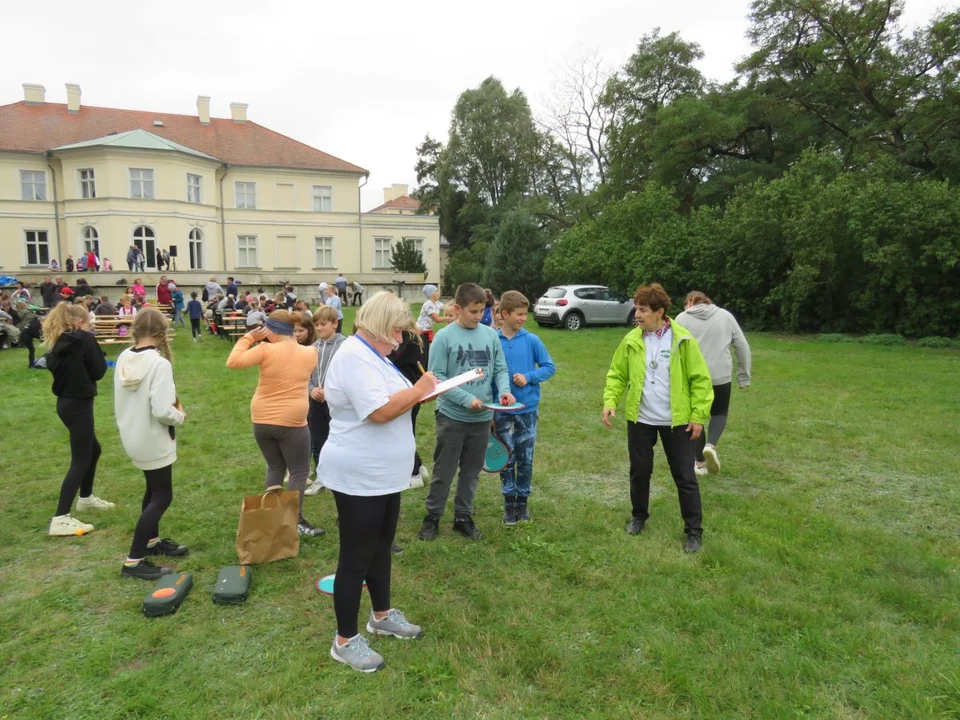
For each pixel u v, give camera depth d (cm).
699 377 410
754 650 297
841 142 2758
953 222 1573
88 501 476
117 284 2611
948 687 268
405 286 3591
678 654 294
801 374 1116
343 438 278
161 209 3247
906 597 342
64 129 3450
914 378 1071
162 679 278
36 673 283
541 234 3409
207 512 477
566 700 265
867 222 1688
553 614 333
